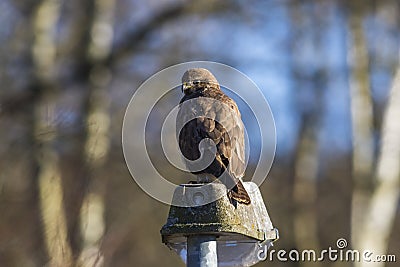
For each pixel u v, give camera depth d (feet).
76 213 40.47
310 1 87.20
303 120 90.27
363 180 74.08
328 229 97.71
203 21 72.18
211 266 19.79
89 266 32.17
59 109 52.24
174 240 20.76
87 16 67.41
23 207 46.37
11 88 60.64
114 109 65.00
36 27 67.97
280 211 89.86
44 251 37.73
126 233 58.44
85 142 49.52
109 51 67.36
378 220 73.10
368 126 76.38
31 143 51.34
